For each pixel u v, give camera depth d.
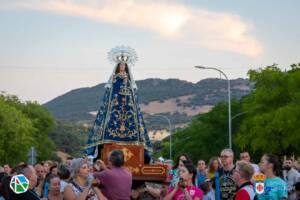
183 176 13.82
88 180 13.71
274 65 65.38
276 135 61.12
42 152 114.81
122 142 23.41
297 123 59.12
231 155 14.64
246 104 67.12
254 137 62.47
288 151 62.06
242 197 12.40
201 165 19.75
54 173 17.11
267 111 64.31
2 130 77.56
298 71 63.53
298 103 61.22
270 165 13.20
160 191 17.56
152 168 22.70
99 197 12.73
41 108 117.06
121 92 23.80
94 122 24.16
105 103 23.86
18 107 115.38
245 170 12.52
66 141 159.75
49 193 14.57
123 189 12.87
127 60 24.08
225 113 85.25
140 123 23.78
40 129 115.81
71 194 13.02
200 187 16.03
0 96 114.69
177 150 115.81
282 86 63.66
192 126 115.25
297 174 21.52
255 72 65.19
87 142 24.14
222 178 14.62
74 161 13.34
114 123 23.52
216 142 85.81
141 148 22.95
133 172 22.67
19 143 79.38
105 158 23.09
